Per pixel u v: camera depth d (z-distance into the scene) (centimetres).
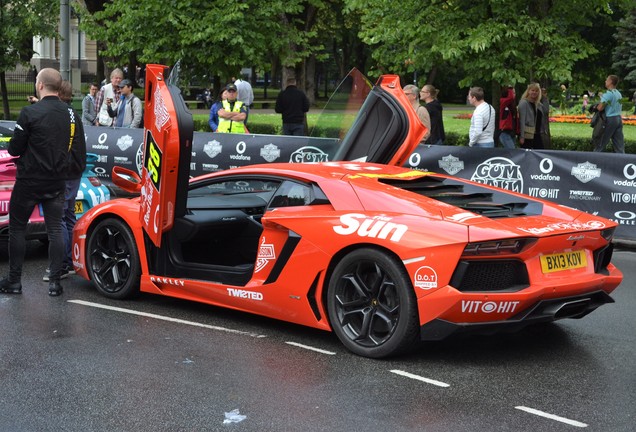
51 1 2412
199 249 692
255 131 2183
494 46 1411
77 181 795
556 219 566
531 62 1405
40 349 554
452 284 509
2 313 647
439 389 488
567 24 1481
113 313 653
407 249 518
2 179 844
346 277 554
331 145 793
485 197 624
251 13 1664
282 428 423
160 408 450
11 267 712
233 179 643
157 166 633
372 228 539
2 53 2441
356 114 775
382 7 1509
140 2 1653
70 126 702
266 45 1719
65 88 791
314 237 566
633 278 834
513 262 520
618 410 458
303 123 1608
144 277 679
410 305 523
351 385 491
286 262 582
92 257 713
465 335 551
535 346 584
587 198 1030
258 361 536
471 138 1267
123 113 1464
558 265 540
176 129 611
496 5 1379
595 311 691
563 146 1728
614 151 1627
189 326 619
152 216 652
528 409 457
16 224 707
